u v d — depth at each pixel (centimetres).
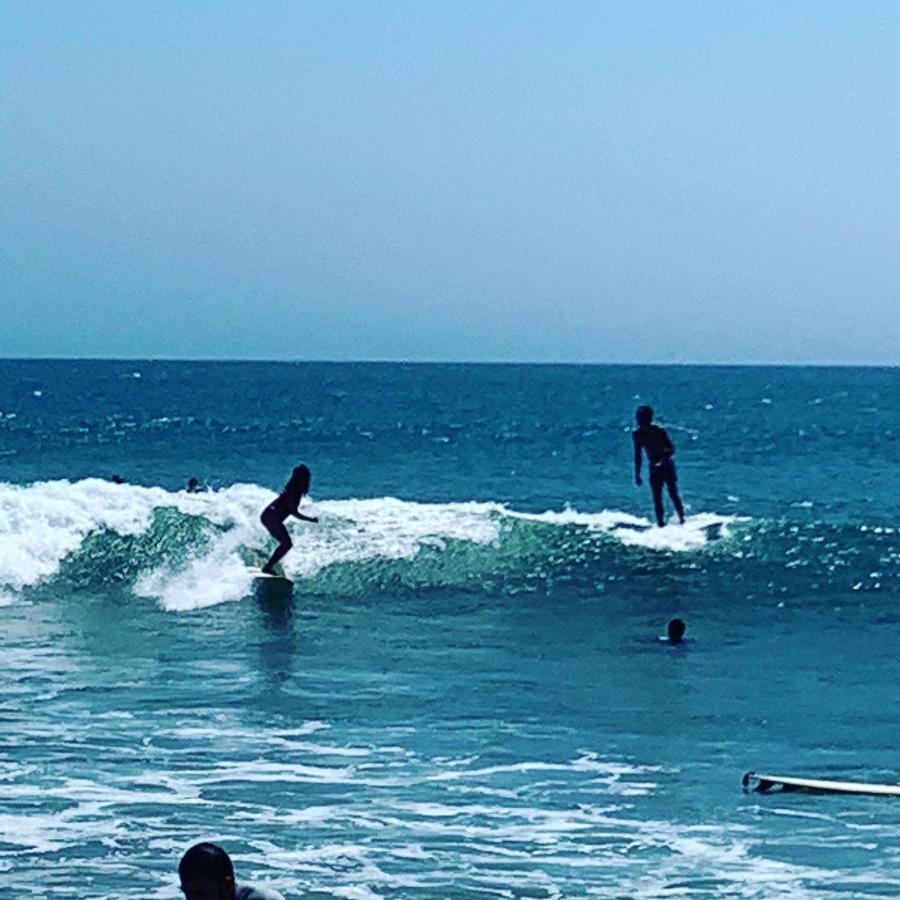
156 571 2730
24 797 1474
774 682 2016
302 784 1531
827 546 3030
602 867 1298
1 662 2108
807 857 1327
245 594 2630
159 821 1405
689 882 1263
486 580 2756
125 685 1969
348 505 3094
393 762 1614
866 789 1513
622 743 1702
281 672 2058
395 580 2730
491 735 1731
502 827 1403
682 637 2319
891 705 1889
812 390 17850
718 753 1662
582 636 2330
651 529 3130
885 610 2534
